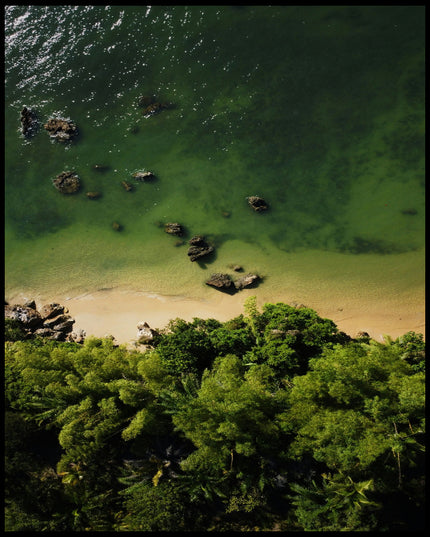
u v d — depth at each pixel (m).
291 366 27.31
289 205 40.47
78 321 35.62
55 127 45.69
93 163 44.38
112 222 41.16
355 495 22.12
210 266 38.00
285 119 44.47
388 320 34.62
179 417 23.55
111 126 46.31
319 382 23.95
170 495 23.47
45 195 43.00
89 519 23.84
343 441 22.23
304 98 45.28
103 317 35.84
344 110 44.22
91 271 38.72
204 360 28.86
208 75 47.56
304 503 23.19
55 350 26.39
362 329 34.31
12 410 26.11
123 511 24.58
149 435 25.56
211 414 23.66
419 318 34.44
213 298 36.41
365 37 47.25
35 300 37.38
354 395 23.39
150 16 50.78
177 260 38.59
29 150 45.50
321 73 46.19
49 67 49.88
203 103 46.28
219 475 24.23
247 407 23.50
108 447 26.17
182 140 44.72
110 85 48.47
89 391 25.08
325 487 23.14
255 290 36.56
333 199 40.34
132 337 34.38
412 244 37.81
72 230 41.09
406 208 39.28
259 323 30.70
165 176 43.00
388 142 42.16
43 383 25.59
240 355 29.23
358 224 39.06
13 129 46.75
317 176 41.50
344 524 22.42
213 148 43.88
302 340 28.89
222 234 39.62
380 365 24.83
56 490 25.00
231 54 48.16
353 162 41.75
